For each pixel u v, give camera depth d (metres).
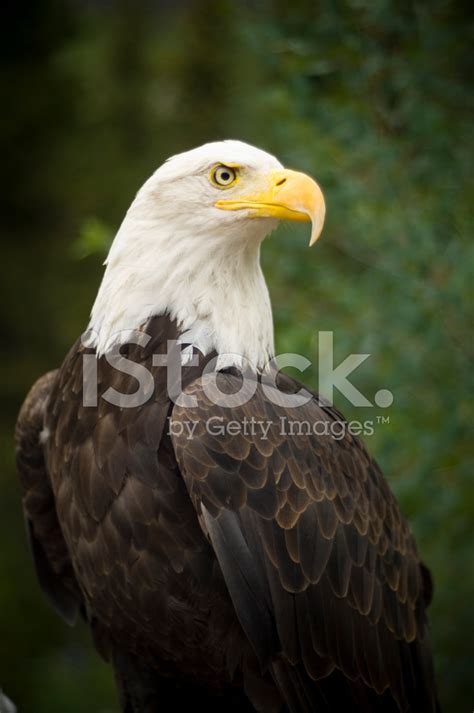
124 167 20.14
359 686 7.68
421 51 11.20
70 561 8.78
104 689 16.45
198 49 19.55
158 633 7.67
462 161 11.12
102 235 11.18
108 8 22.55
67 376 7.91
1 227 20.50
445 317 10.85
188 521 7.32
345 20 11.20
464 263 10.52
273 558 7.20
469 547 12.03
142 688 8.50
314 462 7.50
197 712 8.59
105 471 7.44
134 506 7.34
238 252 7.72
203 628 7.53
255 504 7.17
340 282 11.16
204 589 7.40
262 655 7.23
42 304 19.58
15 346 19.34
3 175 20.69
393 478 11.18
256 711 8.23
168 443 7.34
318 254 11.42
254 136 15.40
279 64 11.36
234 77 18.53
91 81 21.20
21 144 20.86
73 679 16.75
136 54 21.27
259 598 7.16
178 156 7.69
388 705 7.89
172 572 7.39
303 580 7.31
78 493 7.62
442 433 10.79
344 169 11.20
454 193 11.07
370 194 11.08
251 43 11.39
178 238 7.64
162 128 20.06
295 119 11.24
